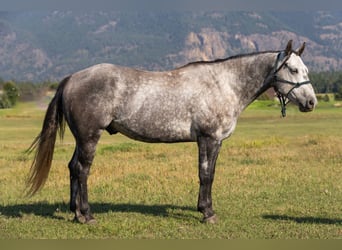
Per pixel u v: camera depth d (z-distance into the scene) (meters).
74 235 7.48
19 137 29.83
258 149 19.31
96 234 7.54
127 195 10.56
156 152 18.59
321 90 99.38
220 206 9.49
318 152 17.69
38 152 8.09
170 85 7.94
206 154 8.08
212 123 7.96
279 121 43.03
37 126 39.31
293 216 8.74
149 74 8.05
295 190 11.12
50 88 27.38
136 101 7.83
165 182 11.95
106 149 19.34
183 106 7.90
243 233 7.66
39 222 8.20
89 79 7.81
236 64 8.24
